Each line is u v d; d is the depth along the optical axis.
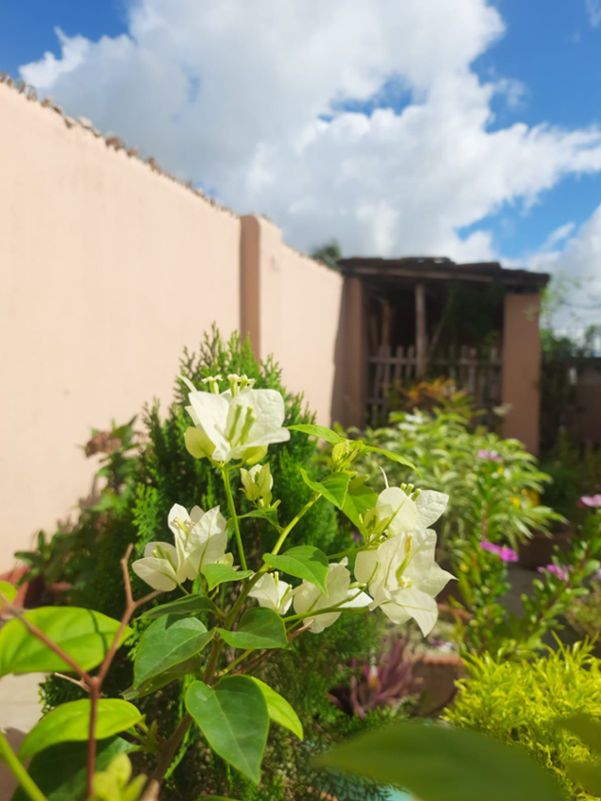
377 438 5.52
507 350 8.07
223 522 0.89
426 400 7.61
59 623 0.64
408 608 0.82
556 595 2.83
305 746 1.88
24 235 3.24
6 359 3.16
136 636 1.50
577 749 1.52
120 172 4.01
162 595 1.68
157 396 4.43
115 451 3.52
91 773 0.54
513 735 1.82
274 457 1.91
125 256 4.07
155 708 1.67
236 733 0.69
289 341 6.73
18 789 0.72
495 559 2.95
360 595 0.92
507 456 5.02
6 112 3.10
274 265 6.04
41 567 3.23
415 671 2.92
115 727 0.69
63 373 3.55
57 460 3.53
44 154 3.36
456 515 4.33
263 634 0.81
